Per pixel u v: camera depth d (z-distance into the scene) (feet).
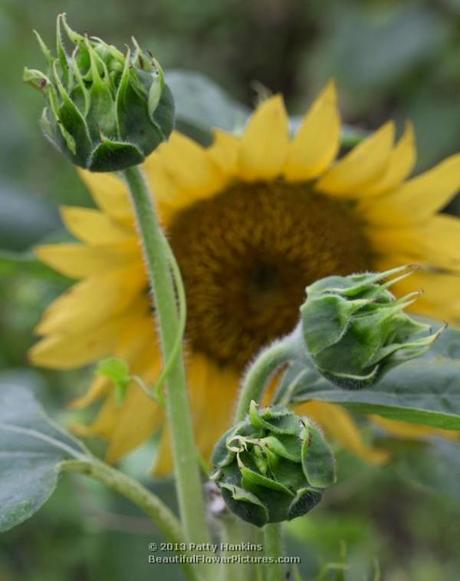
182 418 2.25
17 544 3.61
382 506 4.86
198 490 2.25
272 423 2.07
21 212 3.65
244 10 6.12
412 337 2.12
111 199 2.69
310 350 2.14
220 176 2.79
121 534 3.25
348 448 2.76
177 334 2.24
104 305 2.77
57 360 2.78
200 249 2.83
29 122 5.10
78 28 5.96
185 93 2.82
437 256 2.78
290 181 2.80
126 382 2.37
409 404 2.28
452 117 4.84
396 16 4.99
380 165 2.75
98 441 3.22
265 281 2.86
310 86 5.74
